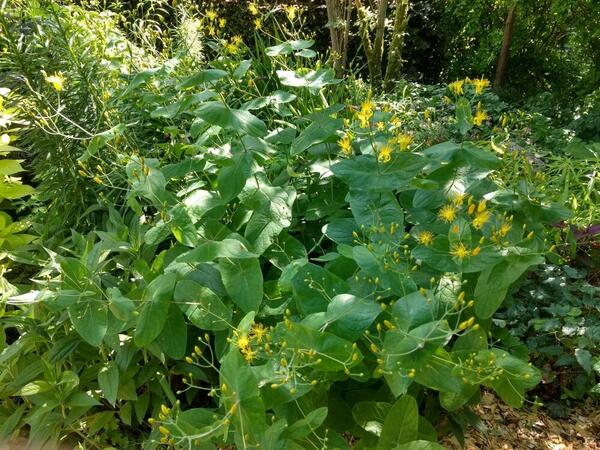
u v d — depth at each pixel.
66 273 0.77
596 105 2.68
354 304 0.69
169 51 1.58
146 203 1.09
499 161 0.79
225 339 0.80
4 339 0.93
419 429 0.73
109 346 0.85
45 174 1.16
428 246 0.72
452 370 0.66
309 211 0.97
